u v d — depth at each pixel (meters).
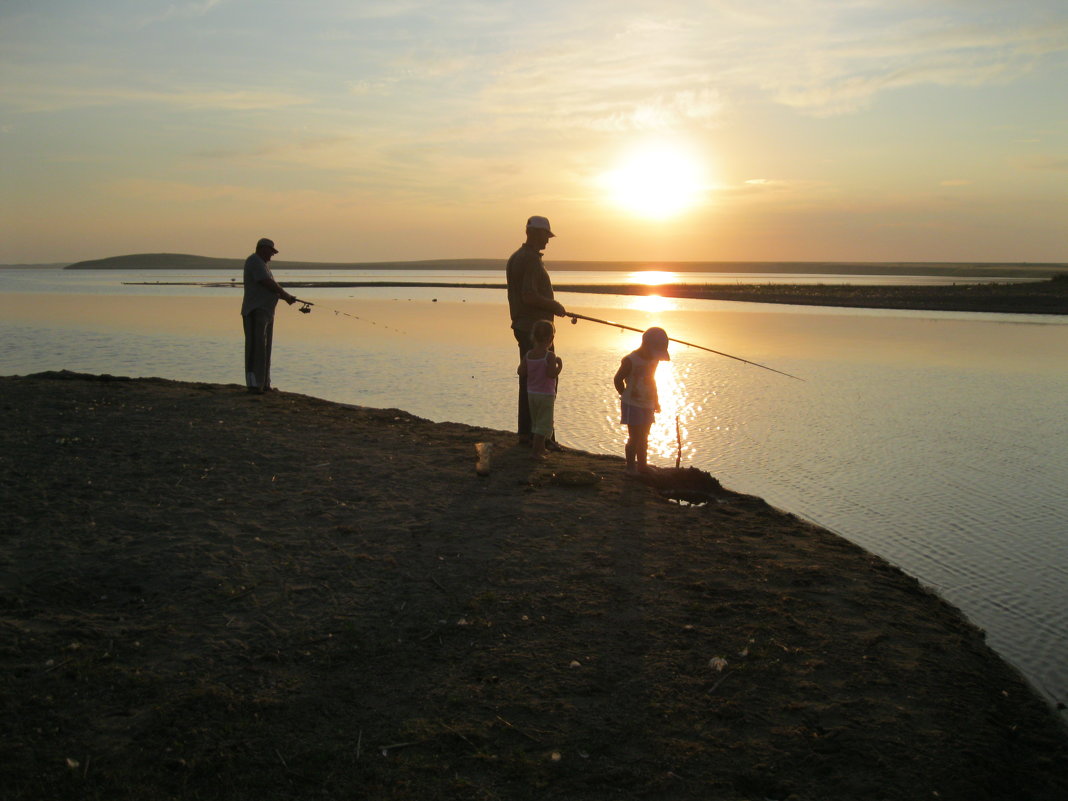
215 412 9.76
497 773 3.29
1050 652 5.27
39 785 3.08
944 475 10.34
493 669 4.04
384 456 7.94
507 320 41.75
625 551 5.64
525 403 8.71
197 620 4.39
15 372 20.36
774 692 3.95
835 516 8.55
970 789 3.36
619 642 4.36
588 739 3.53
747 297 70.44
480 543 5.66
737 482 9.98
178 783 3.16
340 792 3.15
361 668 4.01
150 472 7.01
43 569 4.86
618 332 35.44
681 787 3.26
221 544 5.43
